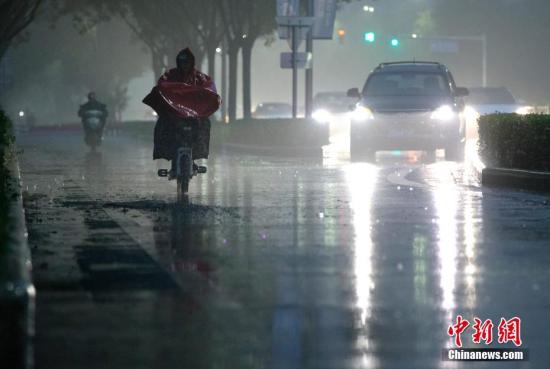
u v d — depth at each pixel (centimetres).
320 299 1972
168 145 4147
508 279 2191
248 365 1495
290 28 8388
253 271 2284
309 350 1584
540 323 1786
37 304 1909
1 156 3928
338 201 3856
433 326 1753
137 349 1577
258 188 4466
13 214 2583
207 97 4125
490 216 3353
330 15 8688
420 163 6462
